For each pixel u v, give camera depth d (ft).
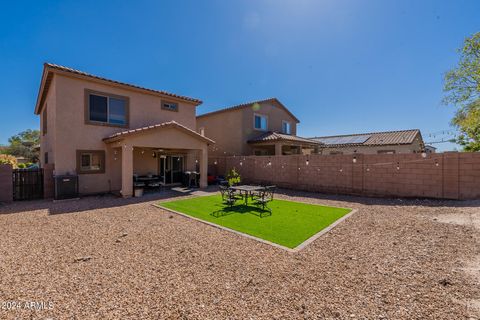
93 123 38.40
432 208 26.32
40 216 24.49
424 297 9.61
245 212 26.04
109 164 40.01
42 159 51.44
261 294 10.00
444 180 29.81
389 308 8.90
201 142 45.75
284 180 46.19
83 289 10.41
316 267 12.58
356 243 16.28
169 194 38.99
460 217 22.04
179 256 14.17
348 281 11.05
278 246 15.74
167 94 47.11
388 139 66.49
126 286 10.68
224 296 9.86
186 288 10.50
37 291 10.26
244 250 15.08
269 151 69.15
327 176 40.32
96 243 16.55
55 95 34.94
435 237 17.07
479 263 12.71
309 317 8.44
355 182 37.27
